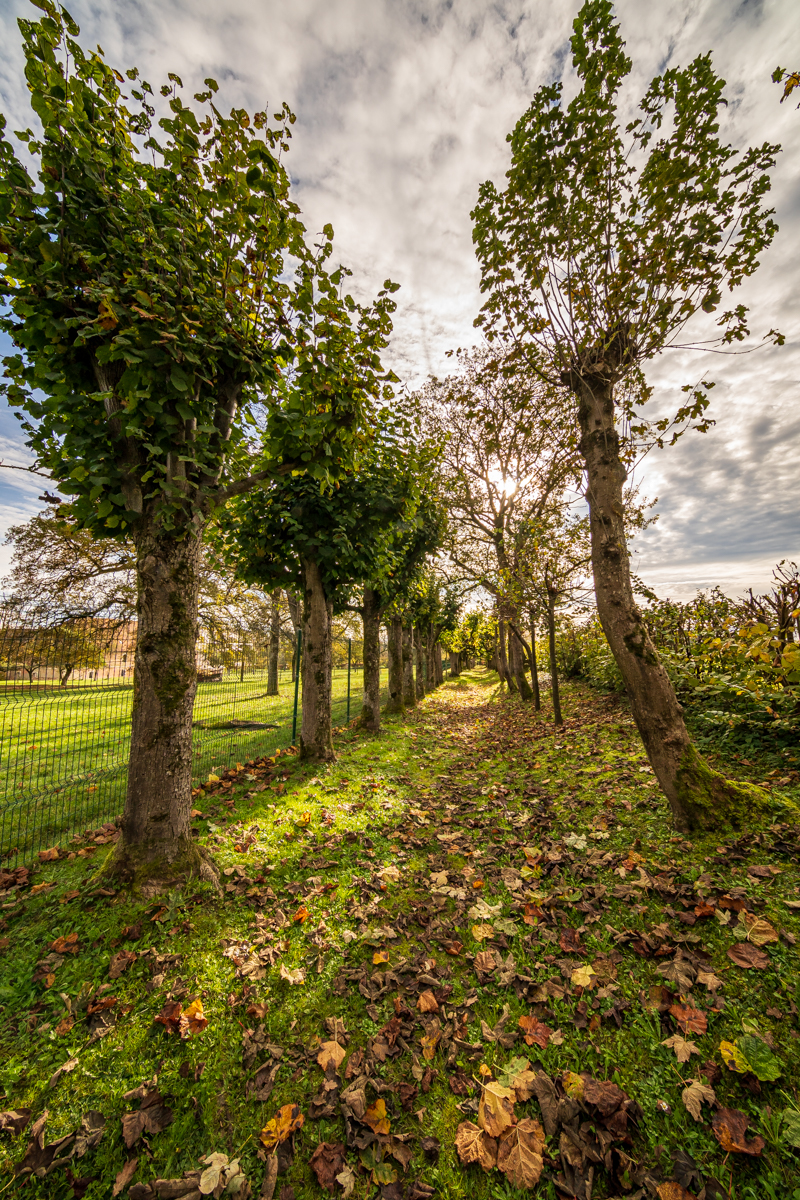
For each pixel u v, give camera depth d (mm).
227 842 4336
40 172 3273
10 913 3340
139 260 3625
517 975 2646
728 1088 1915
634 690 4086
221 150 3830
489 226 4492
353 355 4734
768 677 4980
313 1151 1861
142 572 3762
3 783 6254
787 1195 1567
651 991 2396
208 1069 2186
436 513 12344
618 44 3818
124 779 6457
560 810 4793
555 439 9688
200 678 10594
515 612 13141
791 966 2338
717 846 3402
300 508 7258
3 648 6930
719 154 3908
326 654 7664
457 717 14773
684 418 4559
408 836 4645
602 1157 1747
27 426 4074
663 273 4105
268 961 2834
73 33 3229
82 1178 1777
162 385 3600
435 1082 2129
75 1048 2291
